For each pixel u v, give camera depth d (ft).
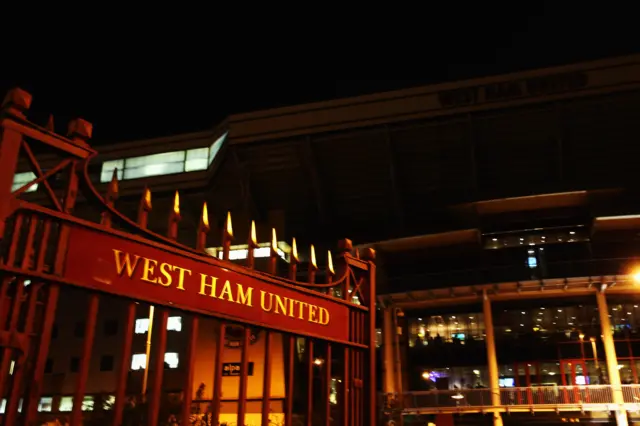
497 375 115.34
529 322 125.49
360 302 21.81
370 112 148.87
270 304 16.90
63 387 144.46
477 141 147.02
